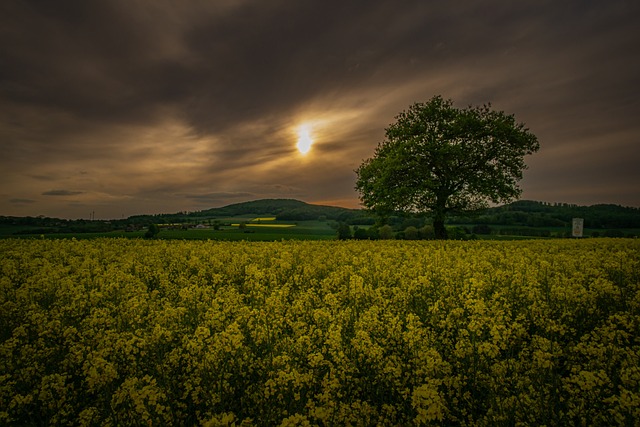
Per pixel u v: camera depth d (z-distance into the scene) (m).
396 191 35.72
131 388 4.46
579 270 12.91
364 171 40.84
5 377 4.87
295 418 4.05
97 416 4.54
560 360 6.05
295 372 4.84
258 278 11.53
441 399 4.41
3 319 7.82
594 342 5.75
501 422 4.34
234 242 25.67
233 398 5.09
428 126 39.38
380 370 5.29
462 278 11.50
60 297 9.27
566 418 4.39
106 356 5.52
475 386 5.21
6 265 13.25
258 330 6.42
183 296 8.67
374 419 4.64
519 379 5.09
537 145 38.62
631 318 6.78
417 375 5.23
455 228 42.84
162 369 5.39
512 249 20.53
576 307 8.11
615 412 4.02
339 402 4.64
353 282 9.40
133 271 14.28
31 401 4.75
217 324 6.86
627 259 13.45
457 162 37.72
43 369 5.62
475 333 6.16
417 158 36.16
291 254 17.00
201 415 4.88
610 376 5.13
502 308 8.17
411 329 6.15
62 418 4.68
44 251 19.72
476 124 38.19
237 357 5.55
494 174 38.06
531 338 6.87
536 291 9.06
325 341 6.05
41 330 6.91
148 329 6.83
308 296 9.29
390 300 8.87
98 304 9.07
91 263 14.92
